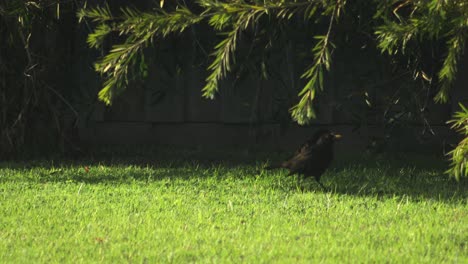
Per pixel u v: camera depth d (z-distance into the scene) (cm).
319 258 827
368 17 1315
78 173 1362
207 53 1562
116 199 1140
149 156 1570
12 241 888
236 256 831
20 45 1531
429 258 824
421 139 1562
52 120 1577
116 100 1658
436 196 1189
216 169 1409
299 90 1606
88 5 1595
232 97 1661
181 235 921
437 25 870
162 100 1670
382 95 1580
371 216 1039
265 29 1355
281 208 1091
